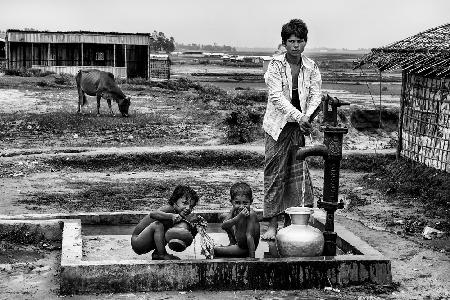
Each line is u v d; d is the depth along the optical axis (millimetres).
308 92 7066
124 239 7766
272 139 7113
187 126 20641
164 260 6164
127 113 22516
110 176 13172
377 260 6340
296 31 6801
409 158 12617
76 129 19547
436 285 6445
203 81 58125
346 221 9461
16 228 7801
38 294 6008
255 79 64250
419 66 10766
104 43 44000
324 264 6254
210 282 6133
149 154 14422
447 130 11250
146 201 10797
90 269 6000
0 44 58219
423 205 10633
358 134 20688
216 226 8461
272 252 6789
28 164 13727
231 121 20328
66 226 7605
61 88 33312
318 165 14453
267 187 7234
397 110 21719
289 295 6039
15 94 28781
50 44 44344
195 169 14266
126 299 5867
